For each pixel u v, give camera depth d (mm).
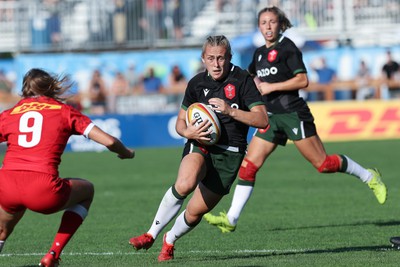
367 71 89875
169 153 75625
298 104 33000
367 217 38406
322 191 48938
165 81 93000
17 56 93562
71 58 93250
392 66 89250
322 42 96000
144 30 96000
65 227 22562
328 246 30391
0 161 72875
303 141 32969
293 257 26844
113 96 88250
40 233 35938
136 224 37531
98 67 93250
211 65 25078
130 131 82375
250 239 32750
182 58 92750
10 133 22422
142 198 47219
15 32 95438
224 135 25453
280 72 33406
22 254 29688
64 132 22500
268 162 66938
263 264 24906
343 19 95688
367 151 70062
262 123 24953
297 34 93000
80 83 93312
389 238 31906
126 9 95500
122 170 63062
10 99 89062
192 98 26203
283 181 54281
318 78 88938
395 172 56250
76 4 96188
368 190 49000
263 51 34094
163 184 53750
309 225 36344
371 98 89750
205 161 25531
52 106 22688
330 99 88375
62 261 27375
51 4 95938
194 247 30812
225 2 98250
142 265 25219
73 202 22594
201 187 25969
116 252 29672
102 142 22469
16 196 21891
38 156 22000
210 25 97938
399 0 96375
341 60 91875
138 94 88625
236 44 85625
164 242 26828
